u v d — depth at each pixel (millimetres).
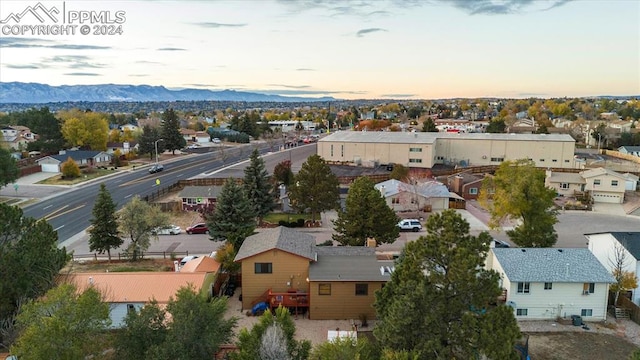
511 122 164625
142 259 42344
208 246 45938
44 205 61906
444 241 20359
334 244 45594
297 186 52438
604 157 102875
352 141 87812
